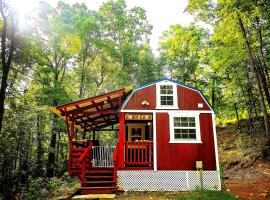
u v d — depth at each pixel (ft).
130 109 39.83
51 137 70.08
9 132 55.72
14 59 56.13
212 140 39.27
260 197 31.55
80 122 46.96
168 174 37.73
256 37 62.18
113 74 94.99
